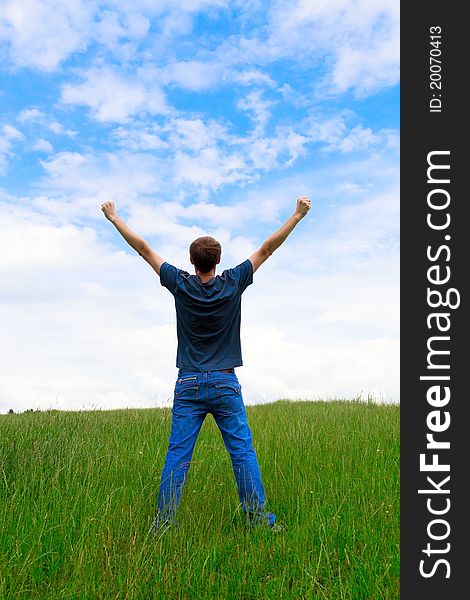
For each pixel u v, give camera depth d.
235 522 4.98
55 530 4.47
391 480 5.67
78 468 6.23
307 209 4.95
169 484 4.71
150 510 5.21
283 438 7.91
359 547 4.39
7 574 3.70
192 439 4.79
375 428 8.70
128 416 10.41
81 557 3.89
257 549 4.25
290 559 4.13
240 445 4.82
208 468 6.44
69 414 10.38
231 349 4.85
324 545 4.28
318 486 5.72
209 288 4.71
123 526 4.70
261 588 3.75
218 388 4.74
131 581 3.68
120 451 7.16
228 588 3.78
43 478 5.66
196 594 3.69
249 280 4.90
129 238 4.94
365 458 6.73
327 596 3.65
